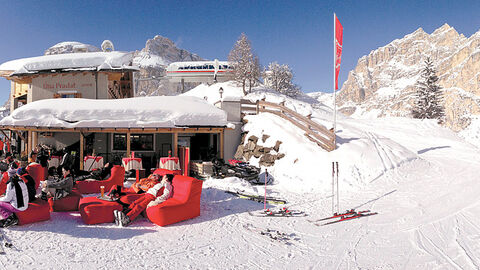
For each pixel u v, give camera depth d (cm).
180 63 6525
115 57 1986
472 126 17512
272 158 1309
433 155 1633
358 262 447
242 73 6084
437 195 866
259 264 436
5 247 473
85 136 1432
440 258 461
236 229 602
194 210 679
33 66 1934
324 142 1305
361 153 1216
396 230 596
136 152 1429
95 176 930
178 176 729
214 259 451
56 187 704
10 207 564
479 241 529
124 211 625
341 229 606
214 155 1406
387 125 2717
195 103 1444
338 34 1184
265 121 1477
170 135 1464
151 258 448
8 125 1207
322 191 999
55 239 519
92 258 442
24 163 1191
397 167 1182
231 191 969
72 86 1947
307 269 421
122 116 1284
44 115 1252
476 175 1112
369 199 864
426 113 4747
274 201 840
